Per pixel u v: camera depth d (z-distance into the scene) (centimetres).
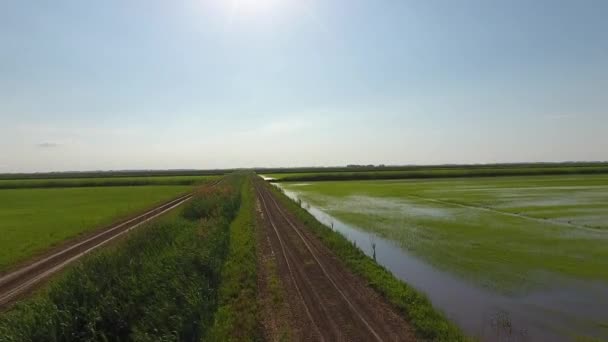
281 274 1229
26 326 700
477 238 1797
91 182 7675
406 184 6431
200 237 1449
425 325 796
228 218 2258
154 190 5684
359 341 750
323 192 5056
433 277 1220
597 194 3766
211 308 916
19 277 1284
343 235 1969
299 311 913
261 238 1828
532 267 1303
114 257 1141
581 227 2011
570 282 1140
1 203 3872
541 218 2331
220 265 1243
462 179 7825
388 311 902
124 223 2369
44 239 1878
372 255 1532
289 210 2908
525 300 1002
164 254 1213
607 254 1447
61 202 3903
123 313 805
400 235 1934
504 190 4491
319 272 1248
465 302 994
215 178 8625
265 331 809
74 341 734
